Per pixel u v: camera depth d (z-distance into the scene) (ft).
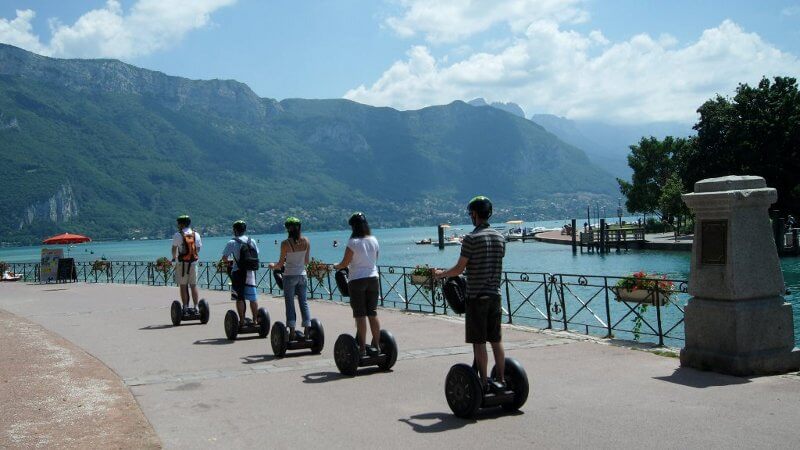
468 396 20.74
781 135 178.81
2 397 25.81
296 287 33.53
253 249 40.04
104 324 48.96
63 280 105.81
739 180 26.13
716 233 26.14
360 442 19.19
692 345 26.96
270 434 20.31
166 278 94.12
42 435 20.65
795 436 17.99
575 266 164.45
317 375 28.48
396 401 23.66
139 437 20.25
